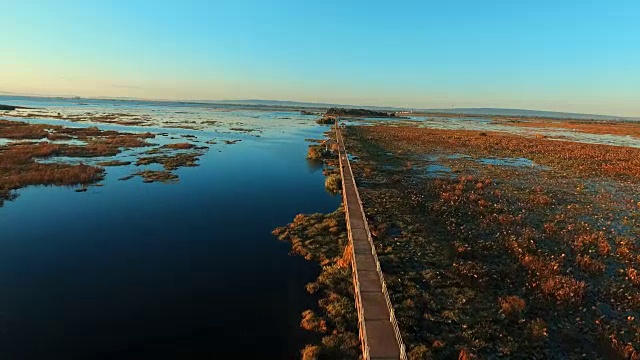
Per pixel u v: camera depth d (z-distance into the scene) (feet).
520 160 145.79
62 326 40.37
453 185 96.58
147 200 87.56
